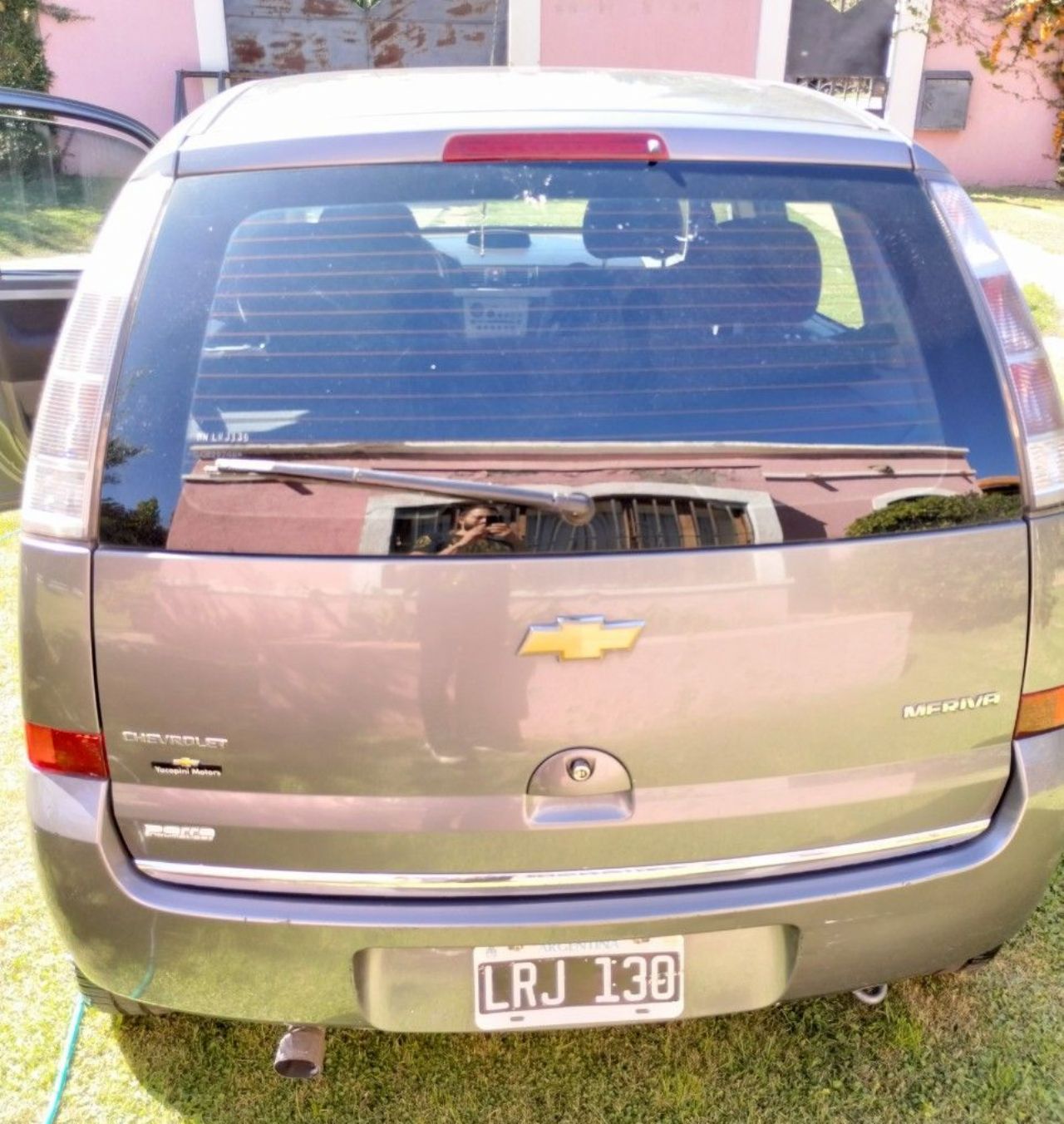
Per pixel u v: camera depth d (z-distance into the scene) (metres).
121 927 1.81
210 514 1.67
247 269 1.76
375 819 1.74
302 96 2.12
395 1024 1.85
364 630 1.66
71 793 1.78
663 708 1.71
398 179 1.81
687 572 1.68
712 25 11.73
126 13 10.79
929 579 1.75
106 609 1.68
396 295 1.77
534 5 11.43
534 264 1.80
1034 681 1.85
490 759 1.72
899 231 1.87
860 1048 2.34
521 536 1.66
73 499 1.68
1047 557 1.81
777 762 1.77
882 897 1.85
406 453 1.68
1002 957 2.57
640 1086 2.26
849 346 1.81
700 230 1.83
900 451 1.76
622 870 1.79
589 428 1.71
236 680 1.68
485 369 1.73
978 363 1.81
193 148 1.83
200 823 1.77
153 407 1.70
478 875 1.78
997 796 1.91
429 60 11.46
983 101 12.55
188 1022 2.42
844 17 11.95
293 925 1.76
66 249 3.88
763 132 1.90
